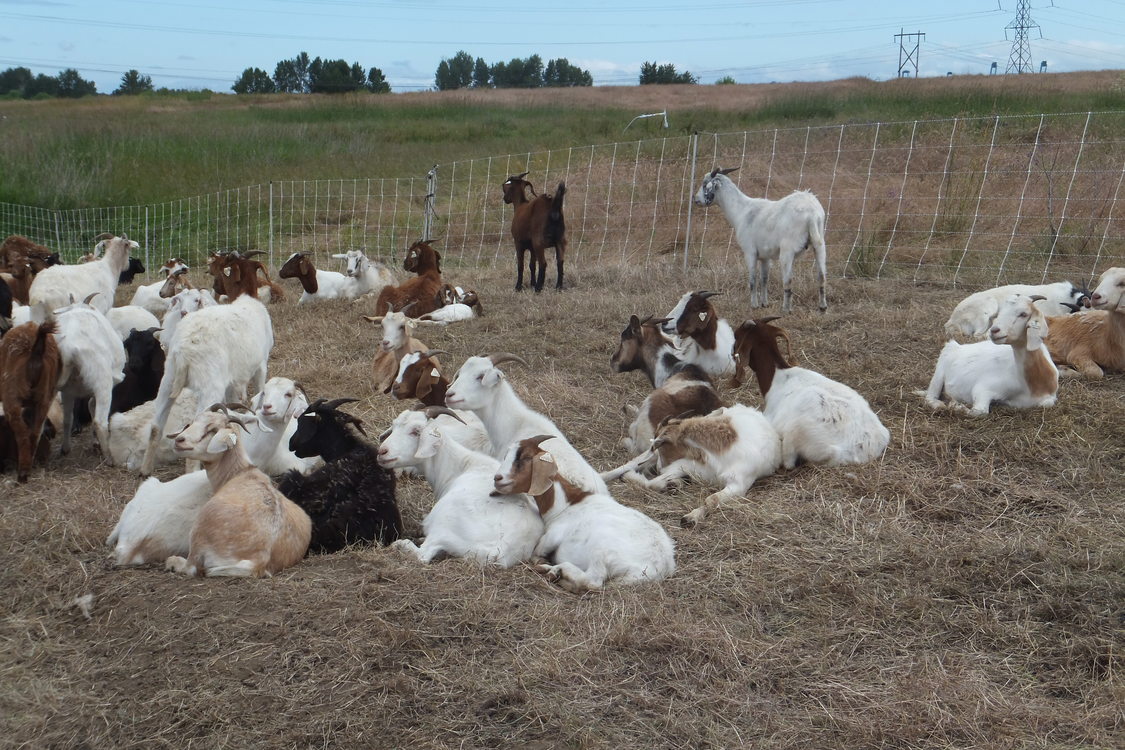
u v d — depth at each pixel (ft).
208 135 99.91
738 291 37.86
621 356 27.20
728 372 27.61
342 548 17.44
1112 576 15.56
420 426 18.33
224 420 16.93
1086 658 13.65
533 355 31.01
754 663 13.57
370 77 229.45
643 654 13.74
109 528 18.42
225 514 15.75
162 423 22.57
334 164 84.12
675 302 36.09
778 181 59.57
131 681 13.30
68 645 14.29
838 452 20.68
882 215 48.21
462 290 39.01
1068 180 50.49
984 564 16.11
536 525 17.21
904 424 22.75
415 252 40.91
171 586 15.57
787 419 21.39
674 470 20.63
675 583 15.94
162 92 220.84
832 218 49.52
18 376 21.49
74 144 90.74
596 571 15.97
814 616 14.96
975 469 20.21
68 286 33.60
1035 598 15.21
